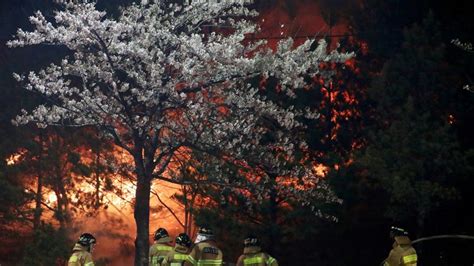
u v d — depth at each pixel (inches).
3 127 1437.0
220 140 1075.3
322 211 1317.7
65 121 1253.1
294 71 1026.7
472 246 1392.7
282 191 1160.2
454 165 1262.3
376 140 1316.4
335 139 1465.3
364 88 1499.8
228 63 1032.2
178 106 1043.9
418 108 1365.7
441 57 1362.0
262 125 1299.2
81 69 1015.0
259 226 1332.4
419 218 1280.8
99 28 984.9
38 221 1347.2
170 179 1100.5
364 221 1476.4
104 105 1020.5
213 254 695.1
